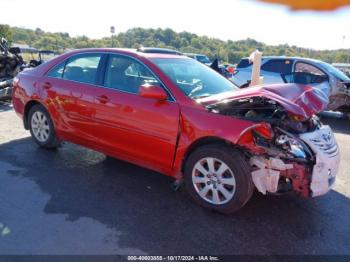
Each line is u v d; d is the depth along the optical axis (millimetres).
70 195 3680
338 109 9148
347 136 7430
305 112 3176
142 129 3766
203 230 3088
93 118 4227
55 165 4543
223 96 3465
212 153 3342
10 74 9328
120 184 4035
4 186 3830
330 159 3291
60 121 4676
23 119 5250
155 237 2938
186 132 3455
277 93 3367
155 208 3471
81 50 4617
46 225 3041
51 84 4738
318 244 2949
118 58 4188
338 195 4016
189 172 3549
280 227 3205
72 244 2771
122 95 3959
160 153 3691
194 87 3920
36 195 3641
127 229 3043
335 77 8898
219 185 3379
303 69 9359
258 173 3250
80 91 4359
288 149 3176
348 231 3199
